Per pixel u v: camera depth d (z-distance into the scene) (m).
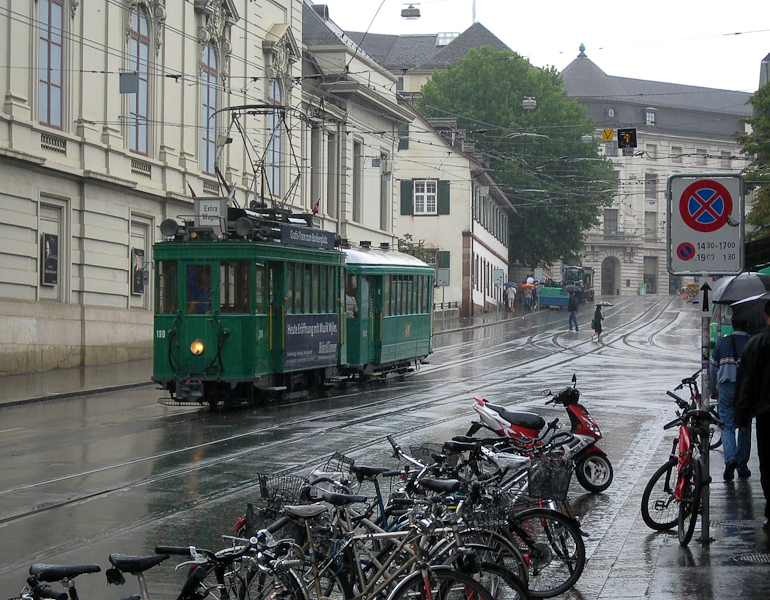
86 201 31.89
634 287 120.12
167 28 36.59
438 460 8.25
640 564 9.41
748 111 121.00
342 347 26.66
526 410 21.89
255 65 43.31
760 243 15.02
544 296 82.31
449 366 34.75
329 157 52.50
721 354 13.23
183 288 22.08
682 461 10.31
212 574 6.44
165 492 12.83
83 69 31.83
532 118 77.19
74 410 22.17
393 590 6.53
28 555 9.74
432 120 74.25
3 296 28.22
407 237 64.50
